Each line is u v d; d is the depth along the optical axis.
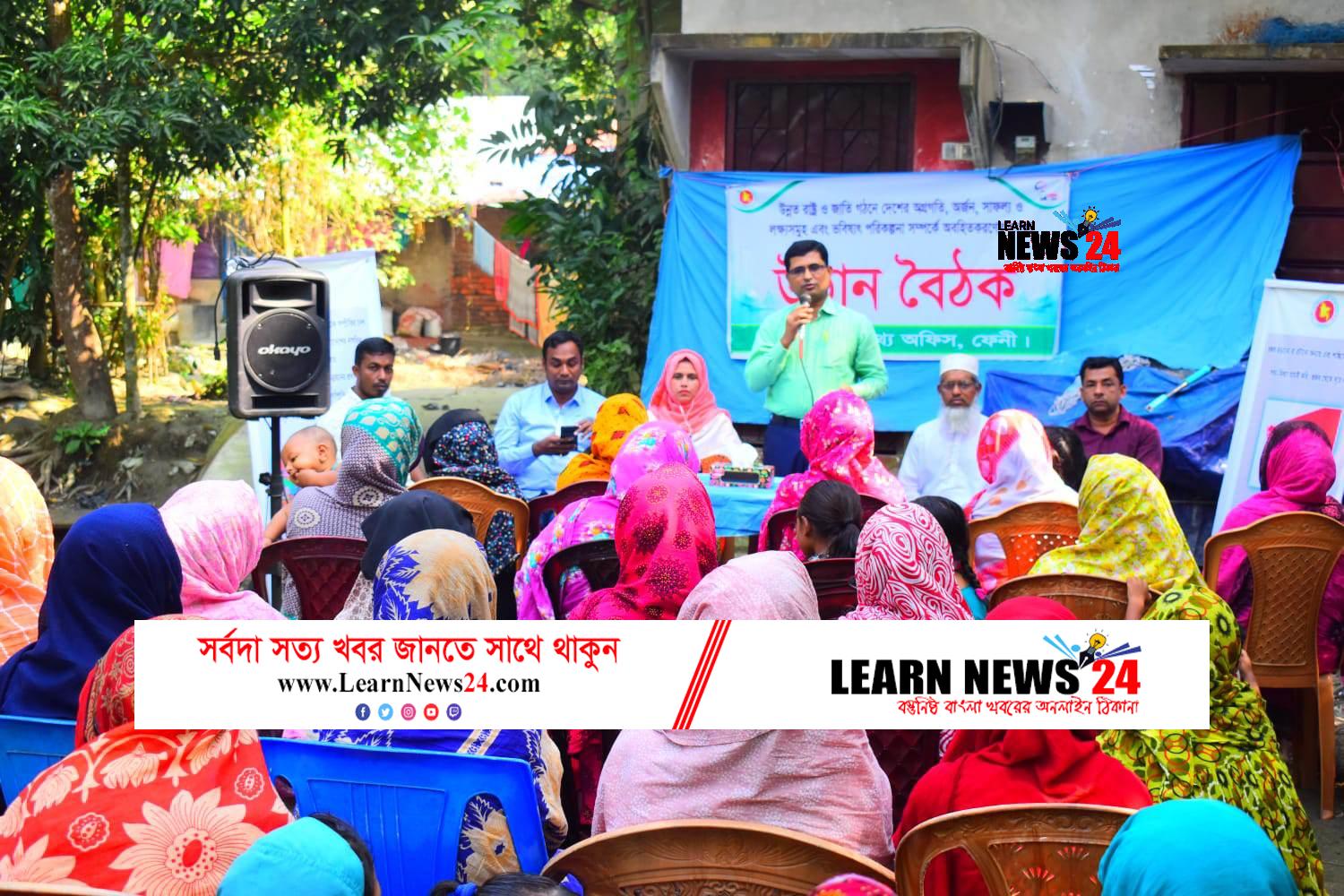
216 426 12.28
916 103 9.55
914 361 9.10
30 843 2.60
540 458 7.80
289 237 15.95
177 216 13.94
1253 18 8.77
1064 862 2.59
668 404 7.55
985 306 8.95
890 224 9.04
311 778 3.05
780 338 7.96
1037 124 9.02
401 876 3.03
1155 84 8.98
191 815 2.64
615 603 3.82
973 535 5.46
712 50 9.27
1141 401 8.31
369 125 11.54
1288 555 4.95
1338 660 5.25
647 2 10.64
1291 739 5.54
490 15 10.50
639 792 3.10
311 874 2.15
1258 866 2.06
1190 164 8.55
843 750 3.03
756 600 3.19
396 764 3.01
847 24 9.37
